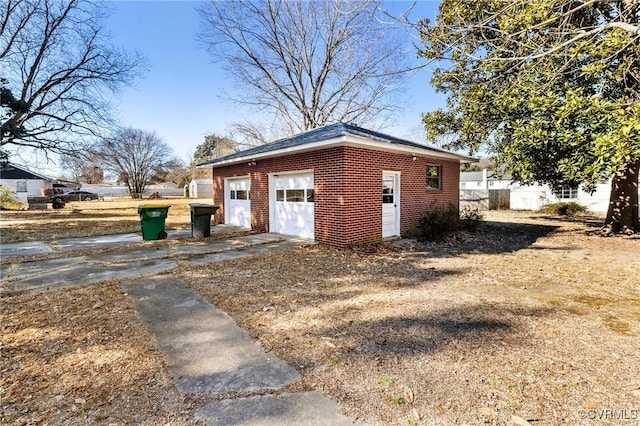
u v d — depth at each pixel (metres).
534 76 7.96
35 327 3.68
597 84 7.97
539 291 5.02
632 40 4.86
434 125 13.49
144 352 3.12
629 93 7.26
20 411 2.28
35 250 8.09
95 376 2.72
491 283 5.45
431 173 11.46
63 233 11.17
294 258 7.25
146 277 5.74
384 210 9.50
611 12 7.30
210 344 3.29
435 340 3.34
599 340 3.34
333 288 5.17
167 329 3.64
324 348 3.19
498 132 10.94
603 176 7.71
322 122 23.50
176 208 24.42
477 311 4.14
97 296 4.73
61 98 14.41
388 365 2.86
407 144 9.78
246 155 11.17
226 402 2.38
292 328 3.67
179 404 2.36
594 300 4.60
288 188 10.15
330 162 8.38
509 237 10.65
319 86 22.70
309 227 9.39
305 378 2.68
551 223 14.26
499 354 3.05
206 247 8.45
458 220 10.84
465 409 2.28
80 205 28.47
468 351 3.10
